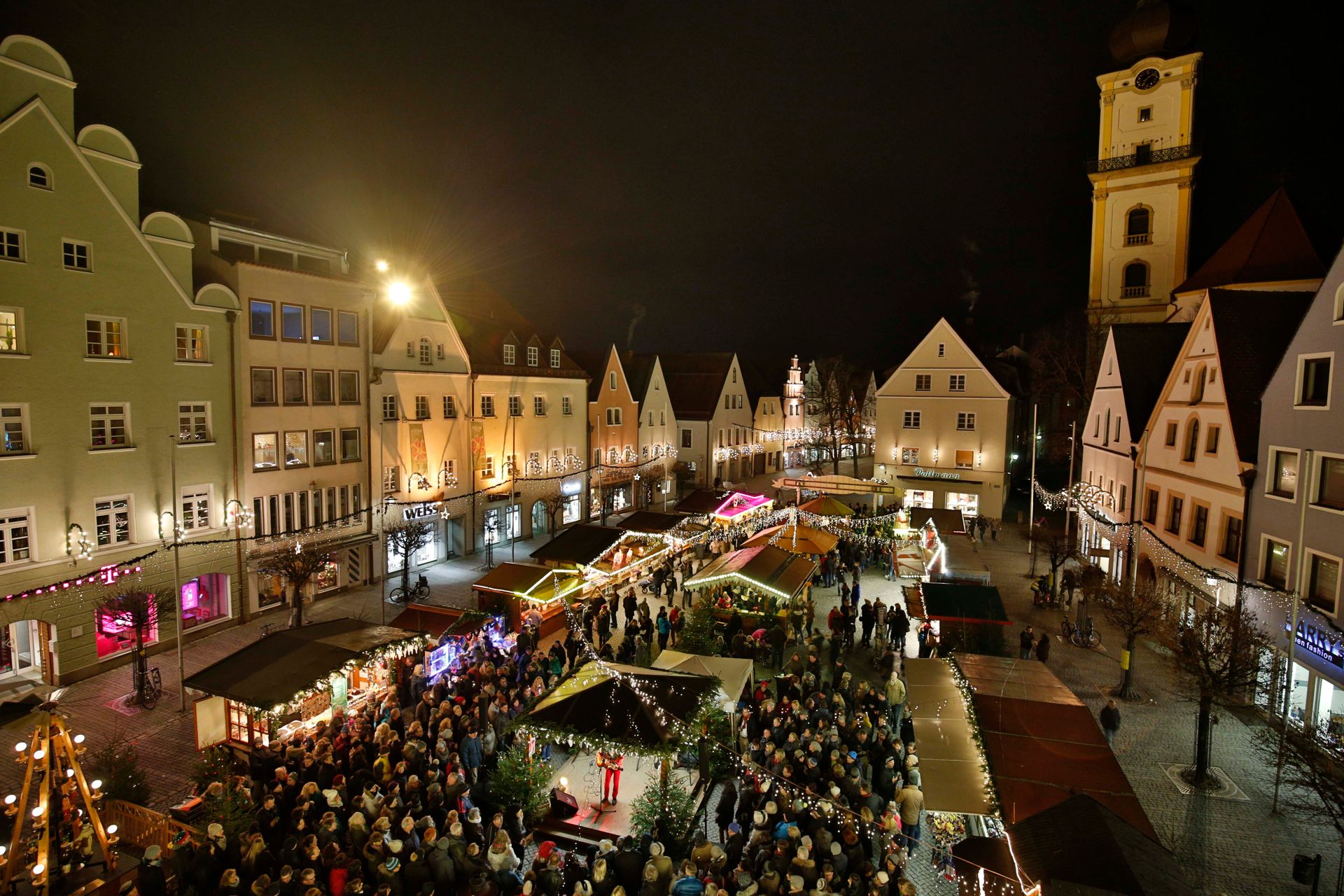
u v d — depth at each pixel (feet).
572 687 53.93
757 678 74.59
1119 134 158.61
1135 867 30.91
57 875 40.14
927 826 50.75
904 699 63.62
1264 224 120.67
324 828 40.01
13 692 71.97
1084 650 86.22
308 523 102.06
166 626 84.12
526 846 48.19
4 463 70.08
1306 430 63.52
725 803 48.11
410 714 62.03
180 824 43.91
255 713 57.06
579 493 163.02
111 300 78.54
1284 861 47.37
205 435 88.99
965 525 134.51
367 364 110.01
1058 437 204.13
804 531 113.09
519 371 143.13
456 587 111.04
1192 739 63.72
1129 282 158.81
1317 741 46.44
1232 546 75.10
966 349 168.35
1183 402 89.40
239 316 91.97
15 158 70.03
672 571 109.50
